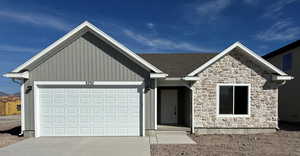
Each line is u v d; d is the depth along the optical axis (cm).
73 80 1006
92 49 1012
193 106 1062
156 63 1273
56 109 1005
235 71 1075
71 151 739
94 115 1013
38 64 1000
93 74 1009
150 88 1015
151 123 1012
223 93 1073
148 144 836
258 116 1070
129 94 1019
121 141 891
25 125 992
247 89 1077
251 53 1042
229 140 912
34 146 809
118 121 1016
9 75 944
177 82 1098
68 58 1006
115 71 1013
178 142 870
